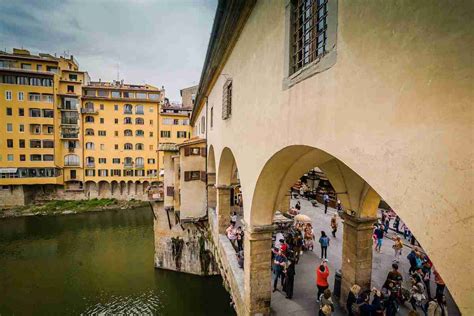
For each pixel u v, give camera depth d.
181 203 18.59
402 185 2.22
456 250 1.79
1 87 43.12
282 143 4.70
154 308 19.25
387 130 2.39
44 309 19.41
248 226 6.93
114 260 26.89
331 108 3.26
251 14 6.70
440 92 1.91
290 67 4.43
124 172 49.78
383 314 7.07
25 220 40.16
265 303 7.00
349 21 2.95
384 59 2.44
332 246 13.20
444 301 7.73
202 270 22.08
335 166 7.93
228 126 9.63
